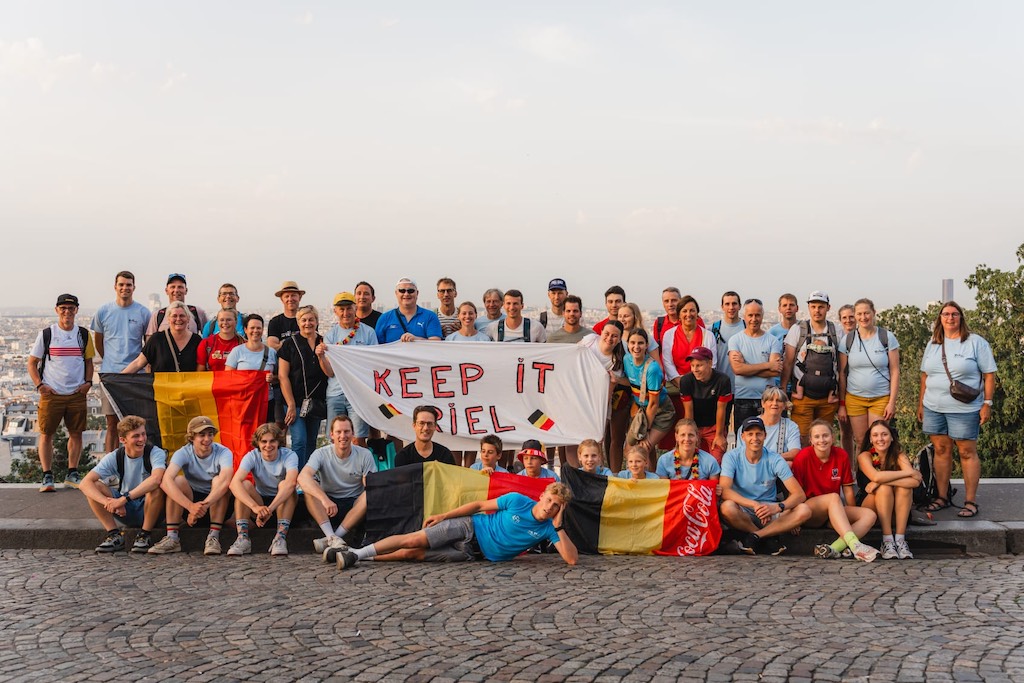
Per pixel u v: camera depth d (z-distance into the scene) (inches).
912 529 457.4
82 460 1168.2
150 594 362.3
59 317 534.6
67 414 541.6
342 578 388.2
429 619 327.0
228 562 419.5
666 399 504.1
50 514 481.4
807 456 449.1
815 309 504.1
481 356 529.3
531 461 459.8
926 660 281.0
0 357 3516.2
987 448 1322.6
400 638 304.8
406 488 441.4
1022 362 1304.1
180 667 277.7
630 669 274.5
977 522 467.5
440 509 439.2
